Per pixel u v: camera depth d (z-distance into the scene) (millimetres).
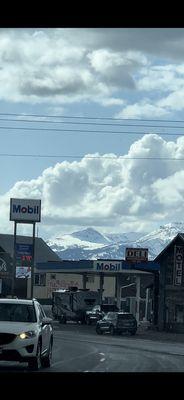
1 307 20203
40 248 109375
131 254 58375
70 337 44031
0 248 93750
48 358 21031
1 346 18609
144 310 77562
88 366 21766
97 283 97375
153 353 30172
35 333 19062
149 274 68750
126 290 92312
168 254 57906
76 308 66188
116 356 26953
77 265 71312
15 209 71375
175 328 55812
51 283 95375
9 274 88250
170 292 57125
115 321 50188
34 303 20594
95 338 43938
